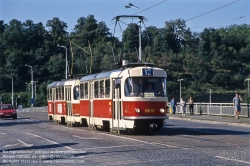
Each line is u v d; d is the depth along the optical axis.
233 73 80.88
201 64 82.12
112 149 15.70
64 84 32.12
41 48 93.56
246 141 17.86
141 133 22.20
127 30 78.12
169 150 14.93
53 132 24.83
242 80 76.19
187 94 66.25
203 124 31.41
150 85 21.05
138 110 20.58
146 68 21.11
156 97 20.91
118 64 25.58
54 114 35.31
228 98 57.69
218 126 28.95
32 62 93.12
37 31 96.38
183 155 13.62
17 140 20.48
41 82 92.81
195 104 43.31
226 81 75.19
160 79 21.30
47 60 94.31
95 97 25.12
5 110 45.34
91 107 25.89
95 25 84.38
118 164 12.24
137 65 21.88
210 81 76.88
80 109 28.11
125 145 16.84
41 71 92.12
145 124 20.80
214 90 72.25
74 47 84.12
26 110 80.81
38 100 89.00
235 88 73.75
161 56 83.75
